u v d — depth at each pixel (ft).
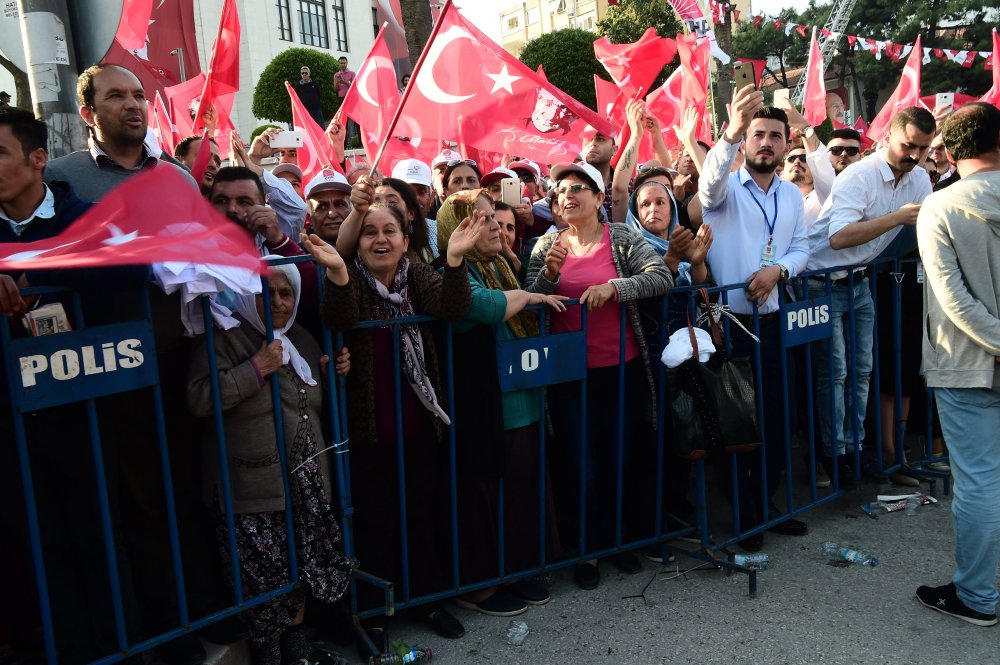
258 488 8.70
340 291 8.93
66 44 10.14
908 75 24.25
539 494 10.88
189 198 8.02
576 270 11.39
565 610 10.62
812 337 12.77
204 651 8.57
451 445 10.05
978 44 99.25
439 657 9.61
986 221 9.33
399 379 9.65
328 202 11.88
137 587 8.48
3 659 8.08
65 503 7.70
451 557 10.44
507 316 10.00
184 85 19.40
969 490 9.66
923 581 10.88
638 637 9.85
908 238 13.89
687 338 10.94
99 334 7.47
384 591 9.73
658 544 11.87
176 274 7.72
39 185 7.88
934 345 10.01
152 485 8.52
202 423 8.91
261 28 82.33
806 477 15.12
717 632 9.86
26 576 8.10
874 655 9.24
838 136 17.30
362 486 9.86
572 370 10.87
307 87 48.34
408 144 16.90
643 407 11.60
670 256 11.51
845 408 14.35
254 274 8.26
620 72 18.16
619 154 17.37
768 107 12.85
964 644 9.39
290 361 8.99
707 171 12.54
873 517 13.16
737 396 10.96
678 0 23.44
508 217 12.10
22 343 6.99
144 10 14.05
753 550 12.12
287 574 9.00
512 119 13.33
